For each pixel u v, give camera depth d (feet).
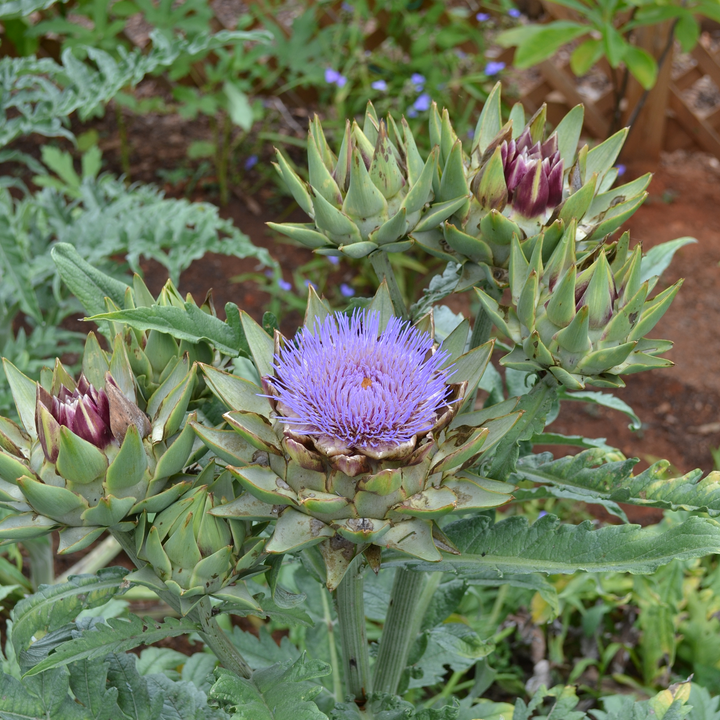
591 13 3.34
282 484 1.51
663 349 1.61
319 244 1.71
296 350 1.57
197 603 1.53
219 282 4.22
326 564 1.47
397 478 1.46
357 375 1.53
